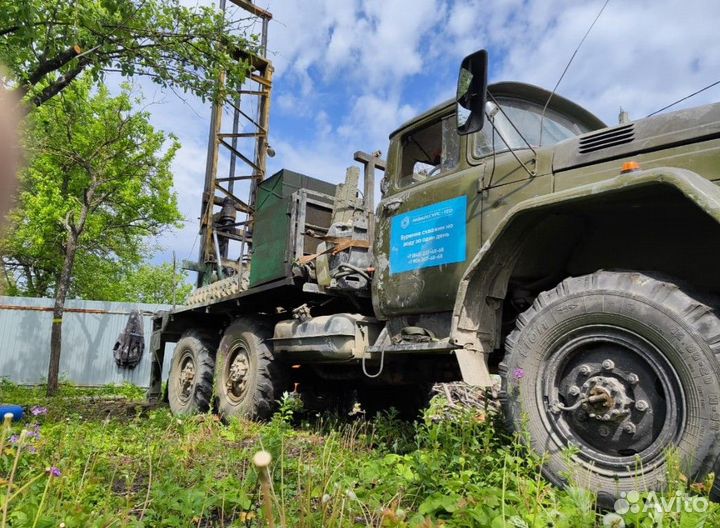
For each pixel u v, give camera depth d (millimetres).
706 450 2449
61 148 13656
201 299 8055
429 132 4742
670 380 2654
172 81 8148
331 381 6496
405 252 4559
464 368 3557
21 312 15523
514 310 4168
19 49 6676
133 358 15742
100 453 3910
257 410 5934
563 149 3570
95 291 22750
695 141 2973
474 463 3115
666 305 2688
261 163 10531
